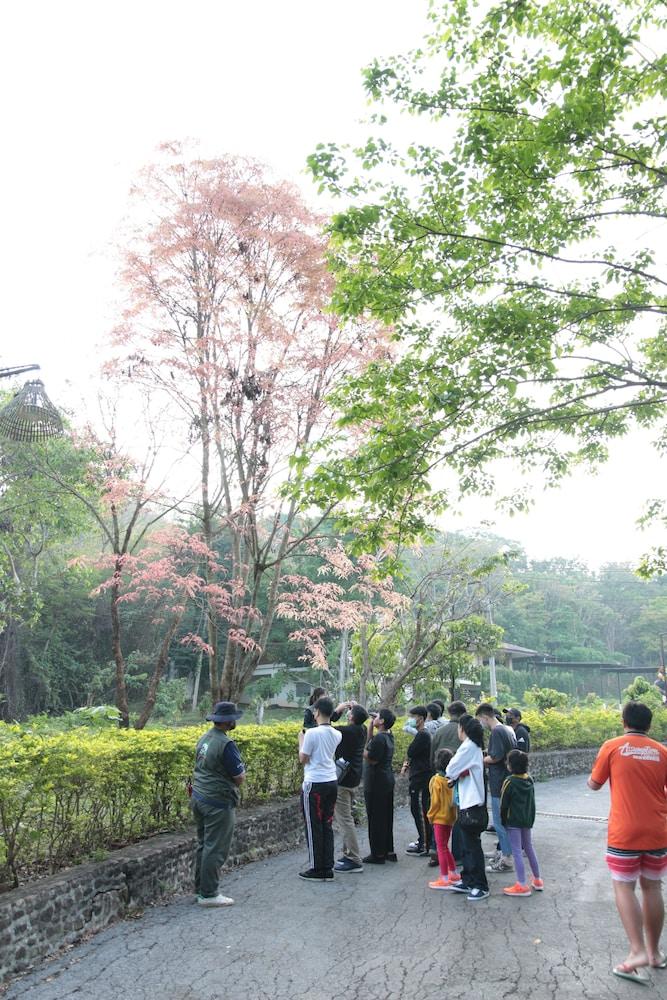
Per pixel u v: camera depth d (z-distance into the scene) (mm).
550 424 9031
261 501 11461
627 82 6633
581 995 4688
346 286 7496
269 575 13820
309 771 7852
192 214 11352
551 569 93375
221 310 11359
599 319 8383
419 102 7094
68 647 36906
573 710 24125
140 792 7000
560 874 8070
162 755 7371
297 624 32125
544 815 12594
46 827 5973
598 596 82750
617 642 80312
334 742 7957
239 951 5477
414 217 7277
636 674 61938
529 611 72250
